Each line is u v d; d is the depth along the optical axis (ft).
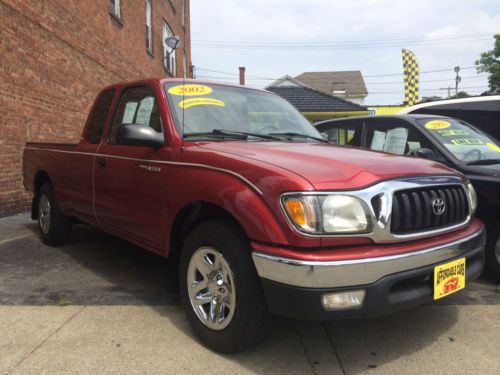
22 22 23.88
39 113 25.90
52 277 13.82
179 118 11.27
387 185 8.32
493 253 13.69
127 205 12.04
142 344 9.59
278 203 7.96
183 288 10.06
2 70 22.35
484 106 21.53
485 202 13.41
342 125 19.24
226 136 11.38
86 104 32.50
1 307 11.41
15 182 24.00
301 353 9.28
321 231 7.70
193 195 9.59
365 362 8.95
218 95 12.73
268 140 11.62
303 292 7.63
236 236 8.76
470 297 12.61
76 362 8.80
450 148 15.06
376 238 8.02
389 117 17.48
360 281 7.75
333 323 10.74
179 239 10.72
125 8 41.19
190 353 9.23
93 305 11.65
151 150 11.20
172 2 60.44
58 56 28.02
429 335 10.16
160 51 54.54
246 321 8.54
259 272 8.15
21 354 9.09
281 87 52.39
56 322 10.58
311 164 8.70
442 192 9.32
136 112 12.67
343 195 7.92
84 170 14.15
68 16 29.30
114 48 38.29
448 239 9.11
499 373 8.54
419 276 8.48
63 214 16.56
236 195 8.60
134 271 14.55
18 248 17.11
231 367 8.71
